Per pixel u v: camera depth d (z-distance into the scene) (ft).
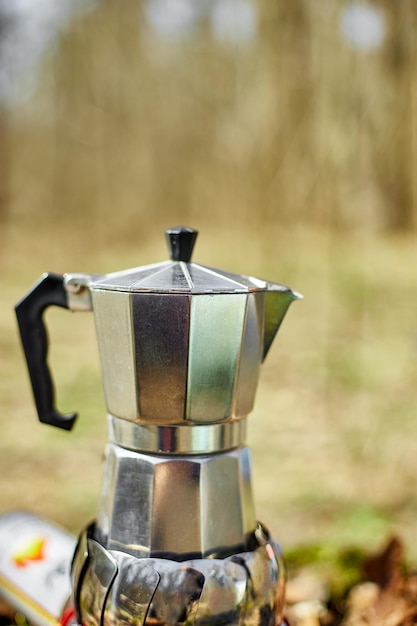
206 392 2.91
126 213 29.04
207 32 23.82
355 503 7.60
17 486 8.38
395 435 9.76
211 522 2.99
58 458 9.38
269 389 12.83
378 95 11.58
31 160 31.48
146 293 2.85
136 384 2.92
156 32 27.02
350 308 16.90
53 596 3.88
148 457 2.98
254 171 18.34
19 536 4.21
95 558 3.05
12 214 30.42
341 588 4.60
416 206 14.76
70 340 16.72
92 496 8.11
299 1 14.94
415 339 9.18
